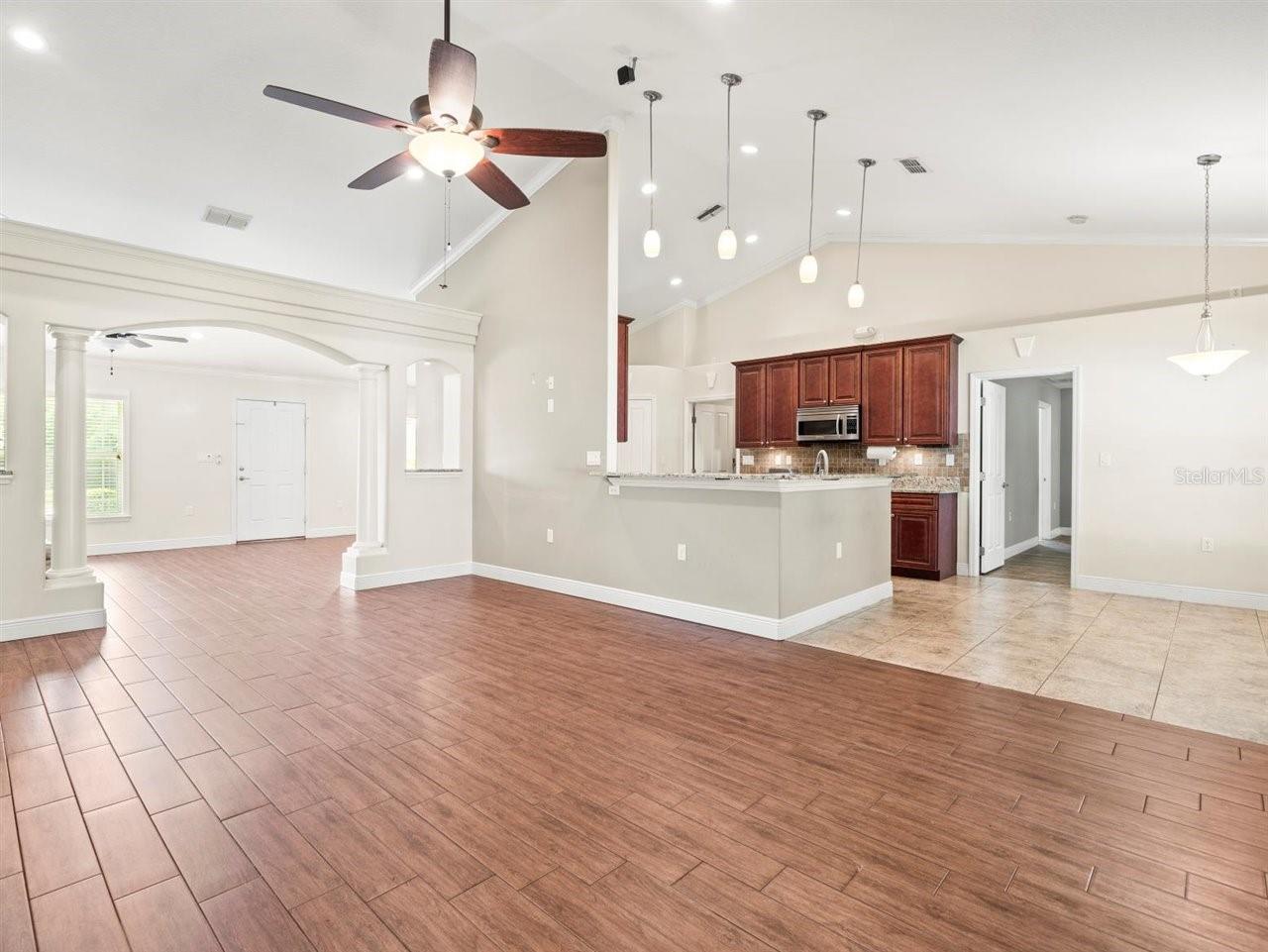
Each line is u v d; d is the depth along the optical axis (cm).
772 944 148
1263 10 247
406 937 150
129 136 432
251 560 706
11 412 377
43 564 392
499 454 597
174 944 146
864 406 666
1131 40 279
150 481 777
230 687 311
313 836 189
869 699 301
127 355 748
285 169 490
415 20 371
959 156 443
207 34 364
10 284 372
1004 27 284
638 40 367
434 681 322
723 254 403
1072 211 513
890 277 686
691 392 852
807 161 503
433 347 591
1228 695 305
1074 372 559
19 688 307
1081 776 229
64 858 177
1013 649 381
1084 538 556
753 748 250
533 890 167
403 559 573
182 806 204
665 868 176
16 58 360
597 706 291
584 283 519
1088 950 146
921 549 616
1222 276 511
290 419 896
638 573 477
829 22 308
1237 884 170
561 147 295
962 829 195
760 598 405
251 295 466
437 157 271
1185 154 381
